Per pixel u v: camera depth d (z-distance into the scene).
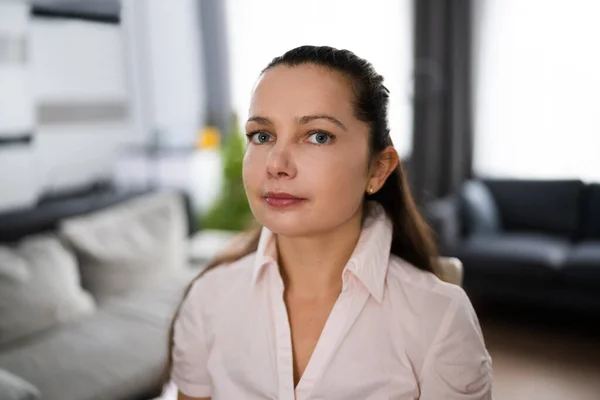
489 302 3.44
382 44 4.15
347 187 0.67
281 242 0.76
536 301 3.08
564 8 3.77
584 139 3.84
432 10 4.00
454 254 3.27
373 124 0.70
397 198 0.85
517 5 3.90
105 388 1.76
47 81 3.01
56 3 3.04
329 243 0.73
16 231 2.33
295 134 0.65
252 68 4.42
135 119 3.72
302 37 4.27
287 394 0.71
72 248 2.42
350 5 4.16
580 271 2.94
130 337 2.05
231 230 3.86
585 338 2.97
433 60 4.06
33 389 1.63
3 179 2.75
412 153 4.17
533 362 2.73
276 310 0.75
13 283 2.03
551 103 3.90
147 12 3.80
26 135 2.87
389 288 0.74
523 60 3.94
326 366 0.70
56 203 2.99
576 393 2.44
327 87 0.65
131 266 2.47
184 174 3.46
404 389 0.70
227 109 4.41
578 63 3.79
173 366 0.88
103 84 3.43
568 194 3.59
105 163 3.46
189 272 2.69
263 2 4.33
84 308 2.24
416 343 0.71
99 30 3.38
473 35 4.03
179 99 4.17
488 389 0.72
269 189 0.66
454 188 4.17
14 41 2.77
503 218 3.79
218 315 0.81
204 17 4.35
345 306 0.72
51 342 2.00
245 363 0.77
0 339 1.95
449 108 4.11
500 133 4.09
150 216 2.74
